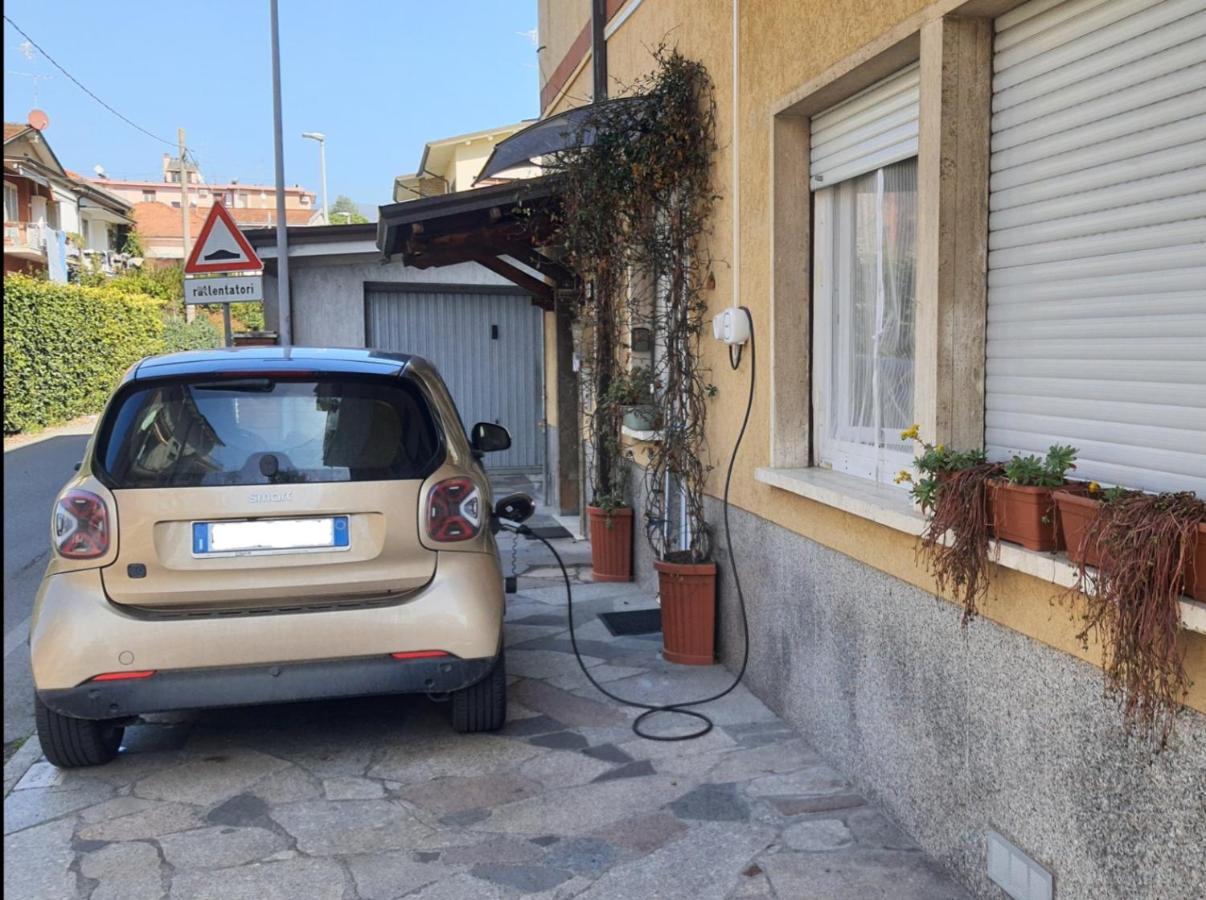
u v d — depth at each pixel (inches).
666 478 251.4
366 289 530.9
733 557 199.2
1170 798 83.3
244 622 146.5
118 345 936.3
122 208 1830.7
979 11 111.7
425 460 157.9
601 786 149.6
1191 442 87.6
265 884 122.7
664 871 124.1
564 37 405.1
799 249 171.6
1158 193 90.7
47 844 133.5
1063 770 97.4
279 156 549.0
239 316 1471.5
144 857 129.7
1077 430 102.2
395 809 143.0
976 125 115.0
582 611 258.1
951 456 109.6
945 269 115.4
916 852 126.5
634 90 266.2
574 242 273.0
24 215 1416.1
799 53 158.6
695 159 213.3
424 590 154.4
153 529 145.6
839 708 150.8
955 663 117.0
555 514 415.2
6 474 549.6
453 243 346.6
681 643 210.5
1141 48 92.2
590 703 186.9
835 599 150.9
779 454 173.8
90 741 154.6
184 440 150.9
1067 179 102.8
